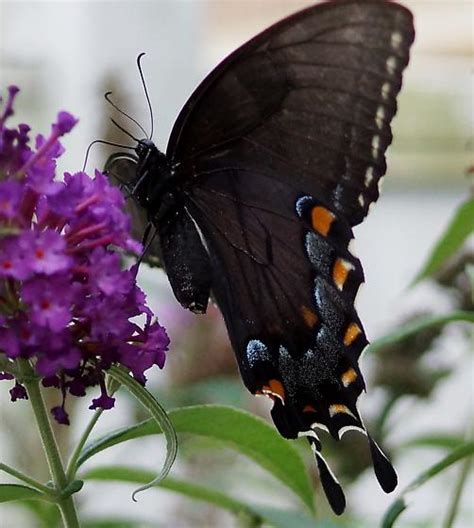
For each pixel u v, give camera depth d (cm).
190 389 82
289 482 72
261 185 70
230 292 71
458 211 73
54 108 103
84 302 66
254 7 111
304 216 70
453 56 112
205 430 70
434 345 79
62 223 66
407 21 68
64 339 65
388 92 68
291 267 70
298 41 69
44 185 66
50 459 67
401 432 97
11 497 67
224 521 84
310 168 69
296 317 70
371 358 79
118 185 71
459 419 99
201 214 70
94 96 85
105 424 90
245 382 71
